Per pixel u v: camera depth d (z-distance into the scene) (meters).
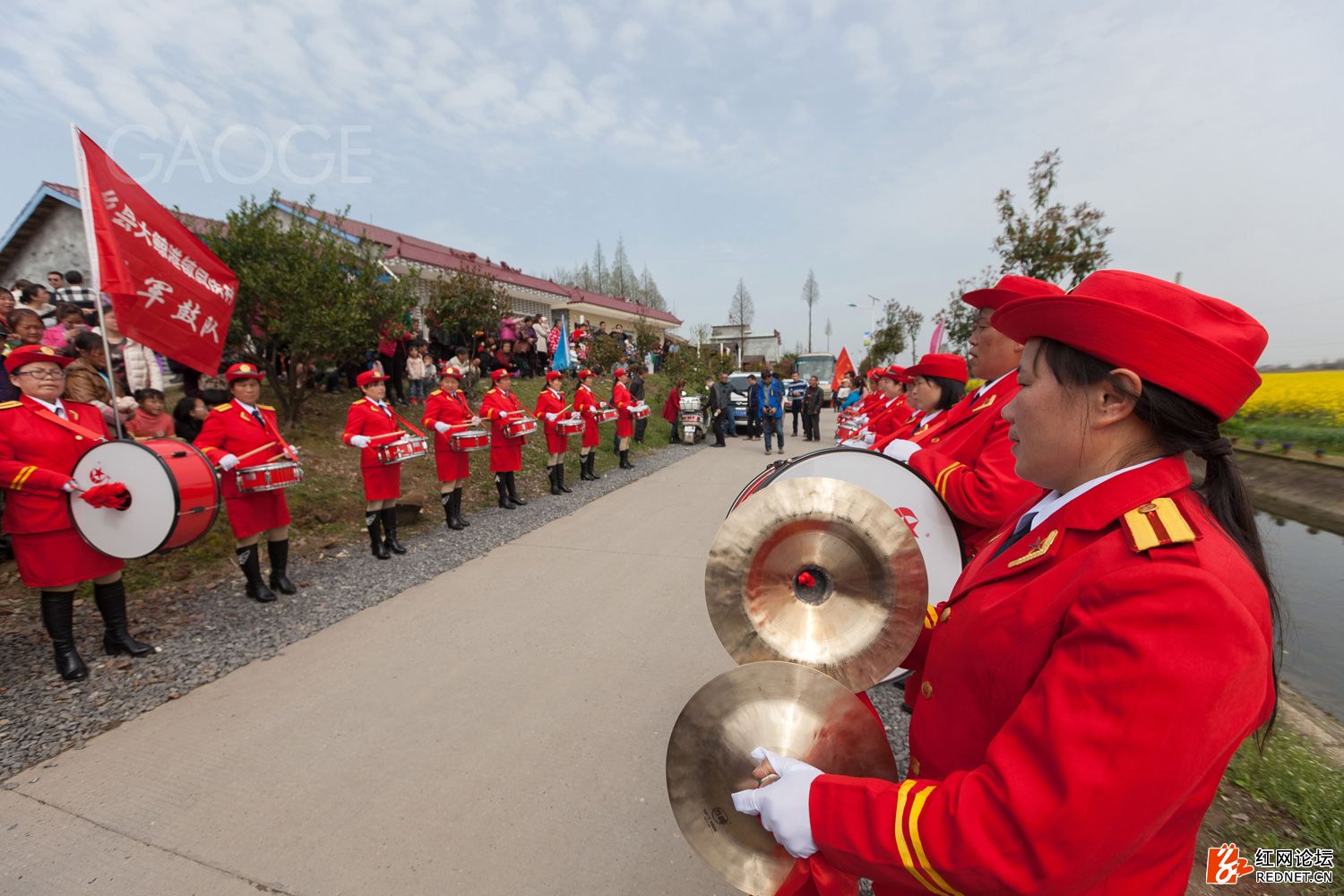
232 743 3.01
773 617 1.45
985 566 1.07
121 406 5.42
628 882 2.23
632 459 12.93
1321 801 2.52
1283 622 0.95
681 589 5.18
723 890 2.20
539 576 5.49
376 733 3.11
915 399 3.56
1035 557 0.92
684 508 8.28
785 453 13.73
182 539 3.70
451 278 15.41
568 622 4.49
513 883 2.21
